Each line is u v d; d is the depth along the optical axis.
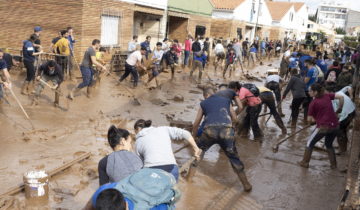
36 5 14.59
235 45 19.06
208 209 4.96
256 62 26.78
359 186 4.89
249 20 35.19
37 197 4.62
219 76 17.66
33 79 10.52
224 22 31.67
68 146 6.62
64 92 10.63
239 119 8.27
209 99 5.57
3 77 8.41
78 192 5.04
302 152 7.79
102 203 2.45
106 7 15.14
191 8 22.92
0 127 7.18
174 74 16.59
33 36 10.62
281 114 10.77
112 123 8.29
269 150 7.68
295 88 9.43
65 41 11.80
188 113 10.04
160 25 20.09
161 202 3.01
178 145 7.39
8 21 15.21
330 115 6.54
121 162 3.68
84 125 7.91
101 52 12.29
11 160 5.76
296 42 41.38
